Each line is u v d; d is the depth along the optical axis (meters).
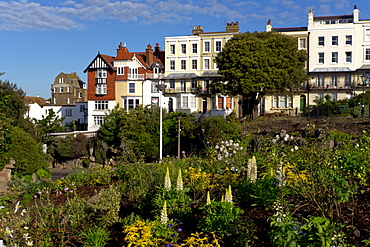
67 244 7.65
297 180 8.22
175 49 55.69
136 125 36.03
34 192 13.12
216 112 48.88
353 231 6.25
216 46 53.88
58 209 9.54
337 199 7.48
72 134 44.34
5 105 32.84
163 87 18.70
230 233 6.31
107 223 8.27
